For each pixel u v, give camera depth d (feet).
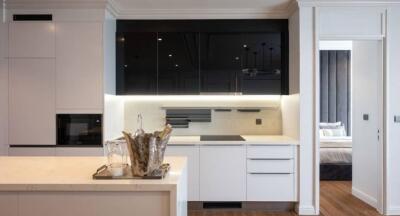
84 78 12.30
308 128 12.44
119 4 12.86
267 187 12.66
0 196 5.80
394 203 12.61
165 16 13.74
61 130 12.41
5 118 12.40
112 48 13.39
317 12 12.28
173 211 5.65
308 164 12.49
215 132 15.16
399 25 12.47
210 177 12.72
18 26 12.33
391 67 12.57
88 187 5.68
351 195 15.26
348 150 18.81
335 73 24.45
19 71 12.38
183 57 13.92
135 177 6.06
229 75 13.92
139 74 13.93
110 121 13.12
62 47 12.32
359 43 14.70
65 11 12.29
